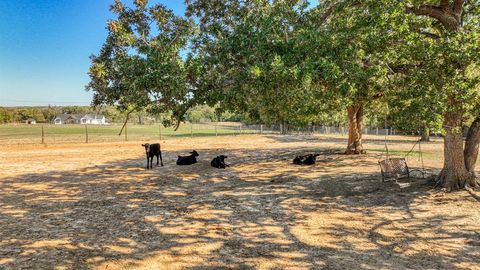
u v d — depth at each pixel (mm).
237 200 11742
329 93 11359
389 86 11625
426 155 24125
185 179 16141
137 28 11477
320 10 12953
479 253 6867
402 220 9086
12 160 23797
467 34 9320
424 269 6152
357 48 10086
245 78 9016
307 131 70875
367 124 76500
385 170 13664
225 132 68750
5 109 148375
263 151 28922
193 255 6879
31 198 12352
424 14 12125
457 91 9469
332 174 16266
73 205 11266
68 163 22250
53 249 7258
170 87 8281
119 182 15492
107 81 11602
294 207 10656
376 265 6340
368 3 10828
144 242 7668
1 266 6383
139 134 59469
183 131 72875
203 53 9883
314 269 6172
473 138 12180
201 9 14922
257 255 6863
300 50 9148
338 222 9047
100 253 7020
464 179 11977
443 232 8117
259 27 9375
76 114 170375
